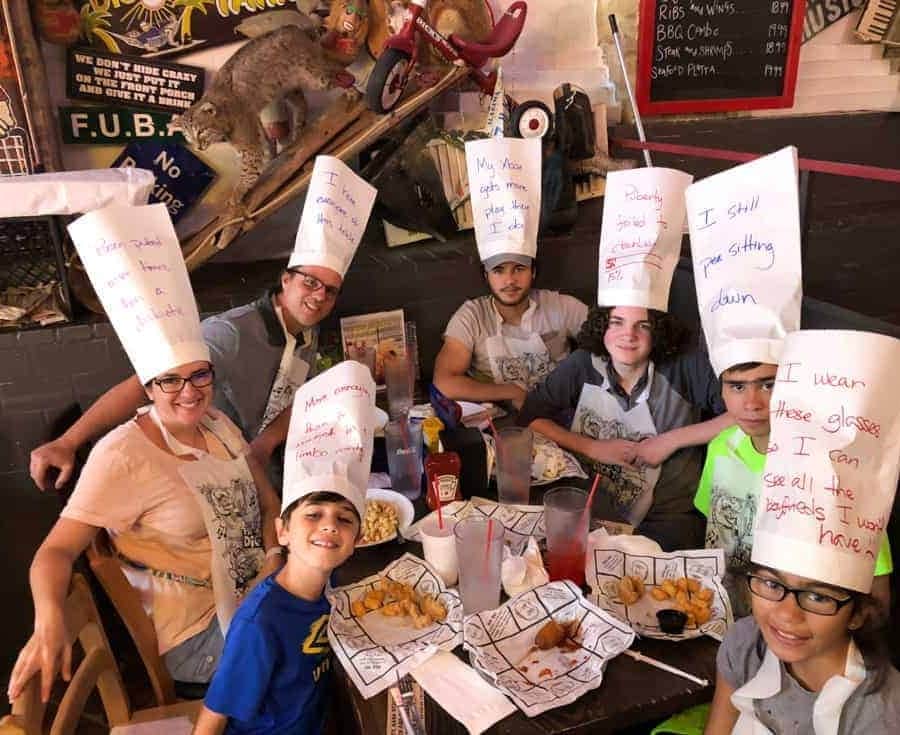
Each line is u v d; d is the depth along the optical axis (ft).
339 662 3.94
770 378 4.39
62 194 6.10
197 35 7.35
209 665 4.92
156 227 4.77
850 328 5.49
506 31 7.57
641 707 3.38
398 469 5.22
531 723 3.31
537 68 8.69
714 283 4.58
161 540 4.81
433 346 8.13
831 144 9.96
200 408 4.78
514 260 6.81
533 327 7.52
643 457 5.75
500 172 6.64
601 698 3.43
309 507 3.87
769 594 3.08
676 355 5.90
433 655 3.74
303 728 4.19
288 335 6.14
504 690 3.44
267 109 7.47
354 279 7.66
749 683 3.35
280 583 4.05
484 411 6.61
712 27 8.93
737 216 4.46
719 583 4.09
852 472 3.01
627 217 5.58
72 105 7.24
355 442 4.02
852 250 9.34
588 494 4.72
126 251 4.63
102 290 4.69
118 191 6.19
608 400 6.08
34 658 3.81
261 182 7.07
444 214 8.08
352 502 3.89
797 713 3.23
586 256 8.24
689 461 5.88
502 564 4.24
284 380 6.23
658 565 4.28
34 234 6.45
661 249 5.54
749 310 4.41
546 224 8.02
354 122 7.29
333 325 7.70
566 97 8.31
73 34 6.97
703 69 9.09
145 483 4.62
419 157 7.84
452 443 5.45
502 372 7.47
